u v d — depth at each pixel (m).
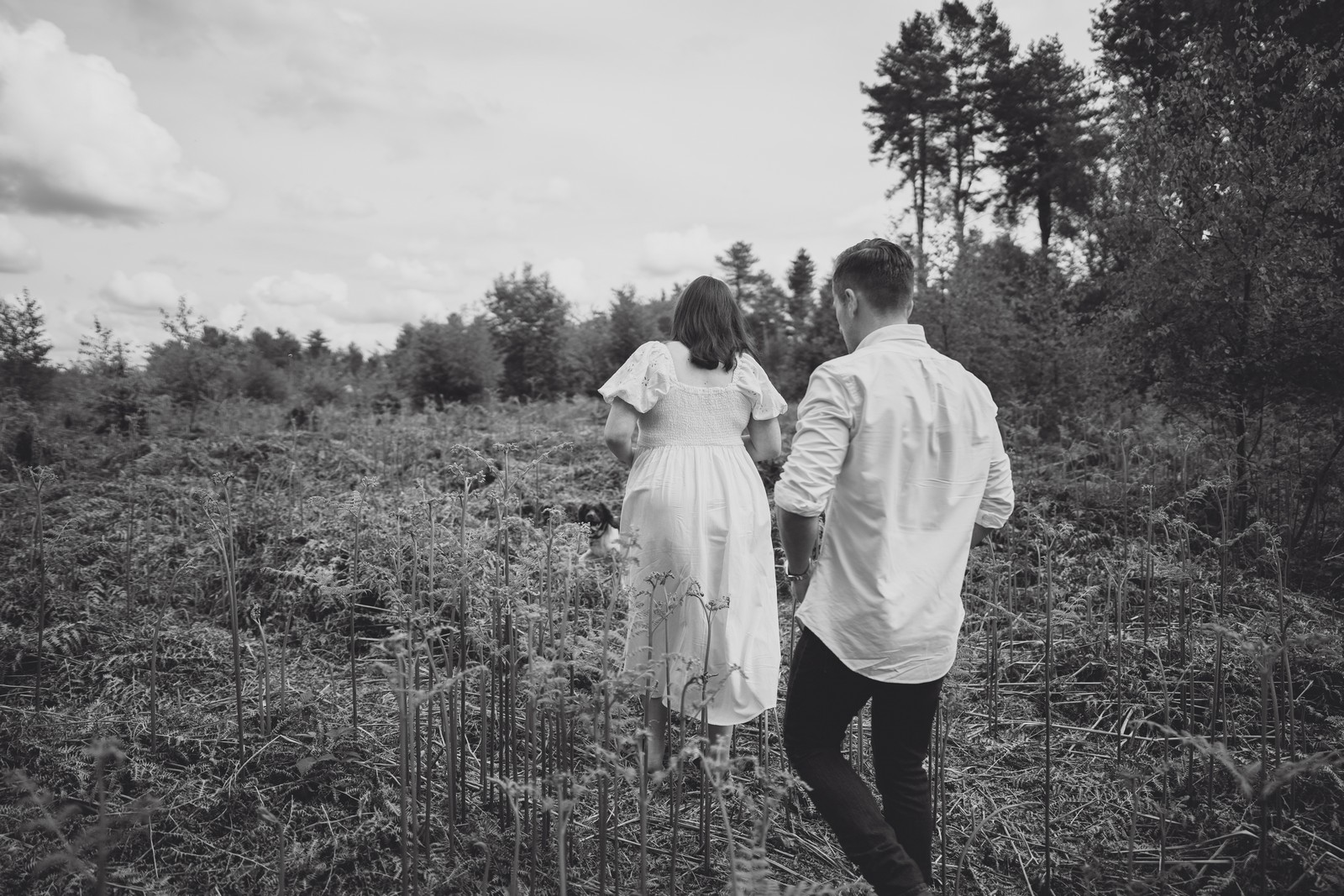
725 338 2.63
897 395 1.83
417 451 6.91
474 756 2.62
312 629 3.50
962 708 2.95
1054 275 8.16
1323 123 4.62
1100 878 2.12
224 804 2.30
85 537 3.91
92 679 2.97
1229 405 4.74
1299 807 2.38
